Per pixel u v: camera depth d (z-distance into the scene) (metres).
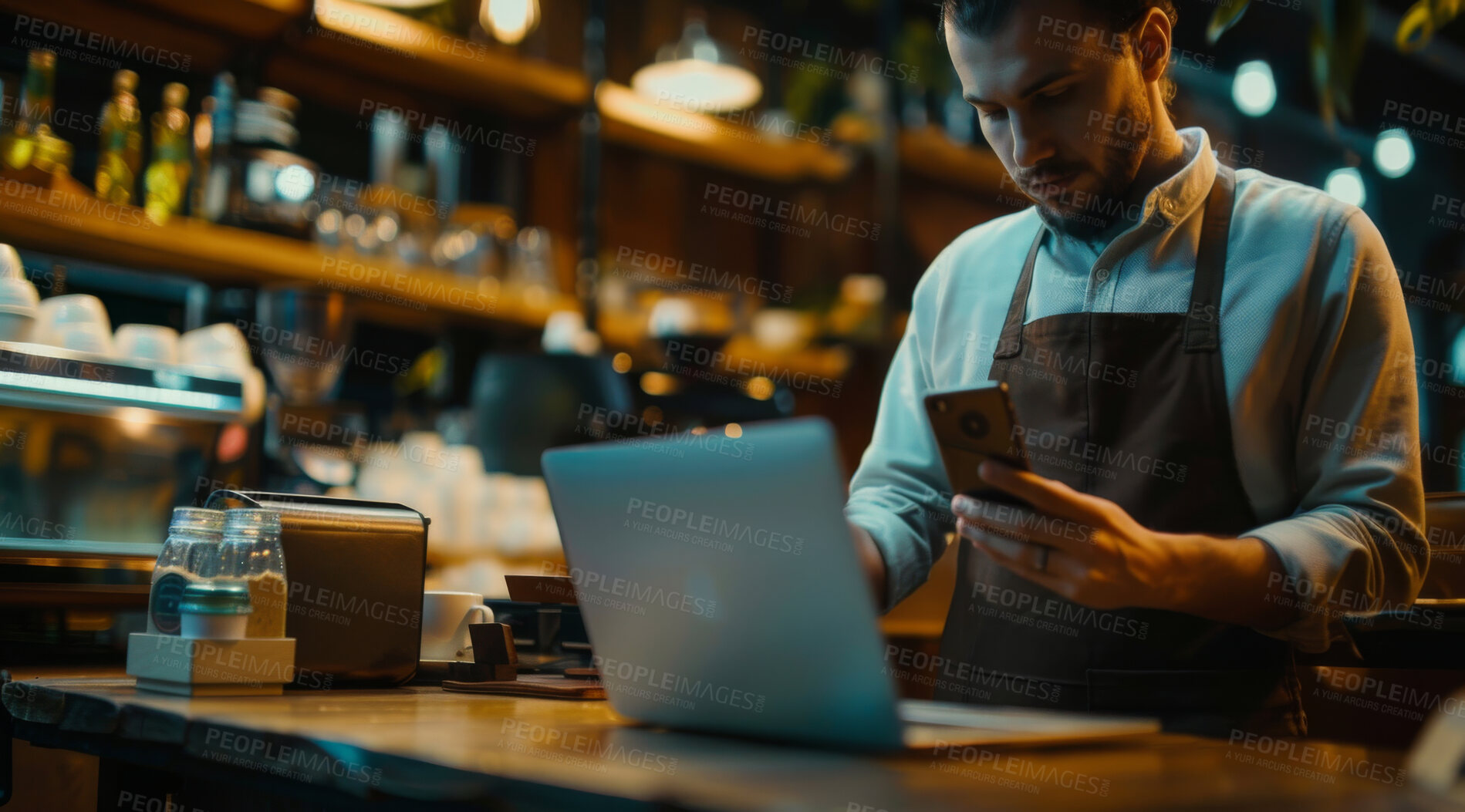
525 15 3.00
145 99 2.55
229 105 2.41
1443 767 0.51
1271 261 1.40
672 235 3.71
